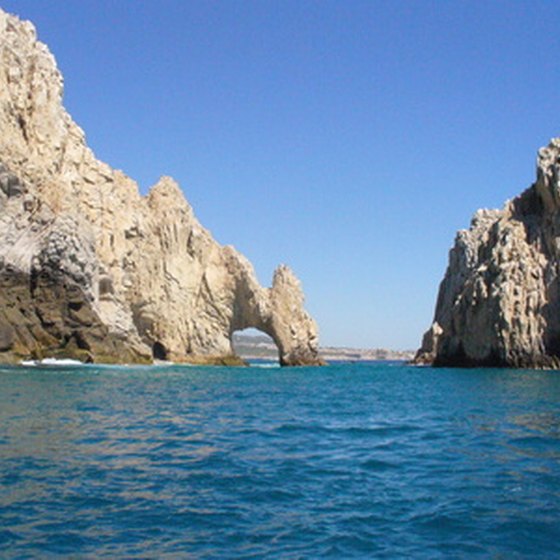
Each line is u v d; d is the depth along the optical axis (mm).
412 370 92188
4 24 70375
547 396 41406
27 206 63406
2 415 24922
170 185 98000
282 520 12539
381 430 25016
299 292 107000
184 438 21859
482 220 125688
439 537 11609
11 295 60500
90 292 67625
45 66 74125
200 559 10398
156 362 85625
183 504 13430
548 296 81875
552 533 11820
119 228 83125
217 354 97500
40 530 11508
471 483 15555
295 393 45812
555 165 84125
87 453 18125
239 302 102250
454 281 127812
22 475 15148
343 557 10602
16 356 59031
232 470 16797
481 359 87562
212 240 100688
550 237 83938
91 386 41031
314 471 16953
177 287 93938
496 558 10617
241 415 29812
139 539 11250
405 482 15727
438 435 23500
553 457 18812
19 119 69625
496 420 28000
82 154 79312
